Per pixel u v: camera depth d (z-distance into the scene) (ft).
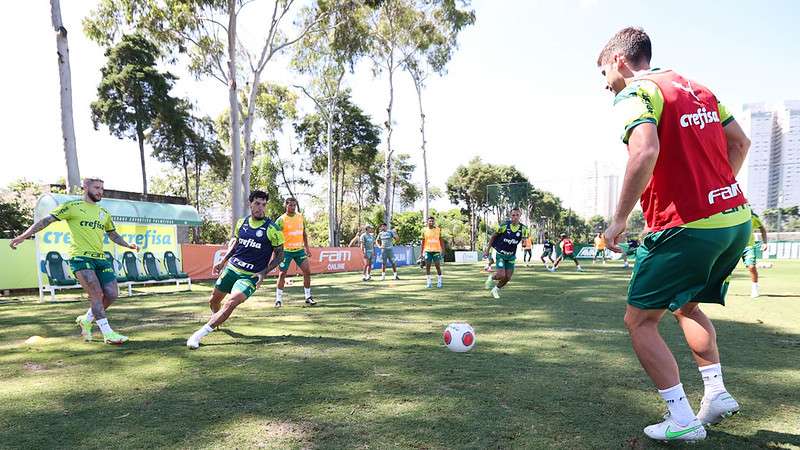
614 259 91.76
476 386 10.04
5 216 57.93
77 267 15.24
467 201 189.67
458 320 19.72
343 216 161.27
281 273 25.36
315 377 10.86
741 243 6.88
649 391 9.62
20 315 23.03
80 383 10.55
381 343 14.88
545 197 106.93
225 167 119.55
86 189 15.74
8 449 7.02
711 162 6.67
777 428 7.68
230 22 58.85
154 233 41.50
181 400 9.29
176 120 100.37
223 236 125.59
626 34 7.53
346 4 67.26
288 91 103.55
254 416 8.33
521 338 15.56
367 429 7.66
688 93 6.85
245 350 13.92
